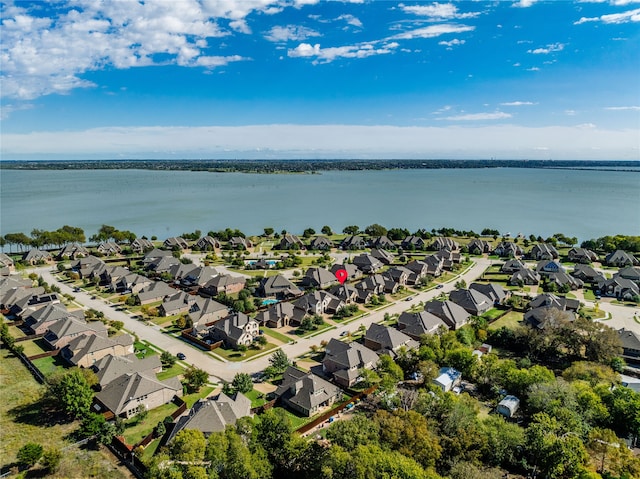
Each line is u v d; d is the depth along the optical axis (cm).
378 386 8188
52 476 5775
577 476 5597
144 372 8306
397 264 18512
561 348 10100
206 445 5559
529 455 6262
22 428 6838
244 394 8025
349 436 5791
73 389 7012
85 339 9512
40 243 19988
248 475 5144
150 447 6481
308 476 5662
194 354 9762
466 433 6200
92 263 16462
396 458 5309
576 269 16212
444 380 8231
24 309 11769
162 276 15688
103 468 5975
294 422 7169
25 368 9019
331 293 13750
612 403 7075
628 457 5834
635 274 15350
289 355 9819
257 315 11662
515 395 7938
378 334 10025
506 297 13850
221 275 14550
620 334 9888
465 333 10050
